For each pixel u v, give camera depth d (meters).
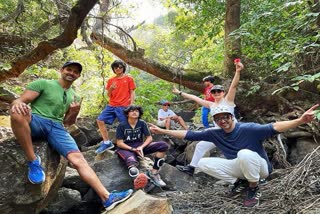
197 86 7.28
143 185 3.57
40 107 3.21
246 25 5.84
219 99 4.81
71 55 8.02
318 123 5.55
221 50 7.70
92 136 6.59
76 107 3.51
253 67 6.93
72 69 3.32
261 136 3.68
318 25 4.97
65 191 4.42
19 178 3.10
